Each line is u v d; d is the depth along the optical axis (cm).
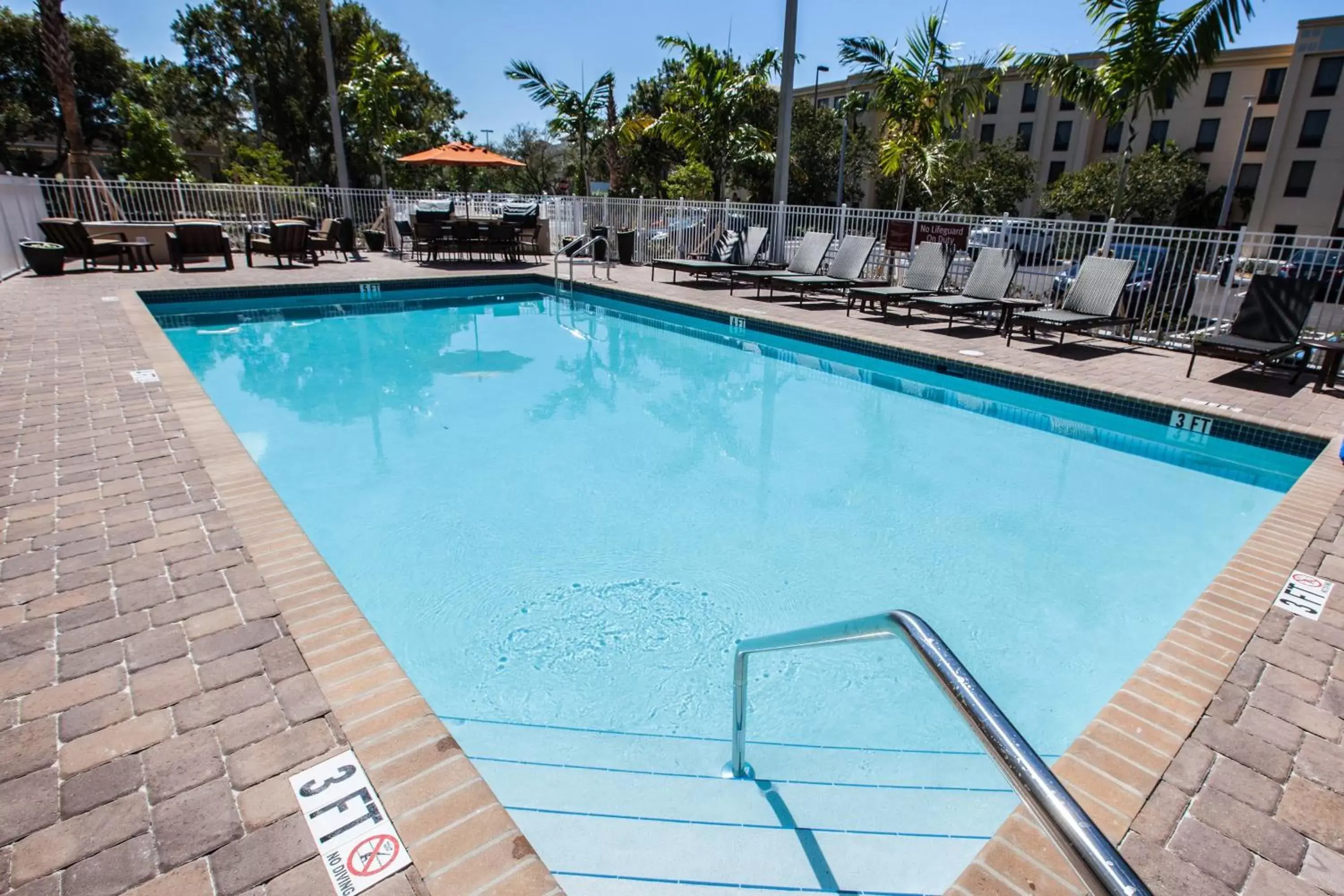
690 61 1603
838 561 427
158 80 2988
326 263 1338
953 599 390
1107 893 92
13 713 210
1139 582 409
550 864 214
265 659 236
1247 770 203
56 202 1309
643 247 1548
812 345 894
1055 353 774
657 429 648
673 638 350
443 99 3434
